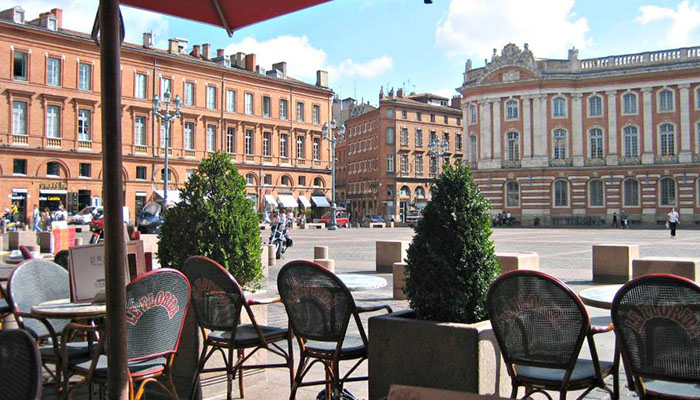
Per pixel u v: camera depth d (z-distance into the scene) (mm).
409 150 83375
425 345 4293
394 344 4441
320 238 37344
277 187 63938
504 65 62688
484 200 4609
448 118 87875
